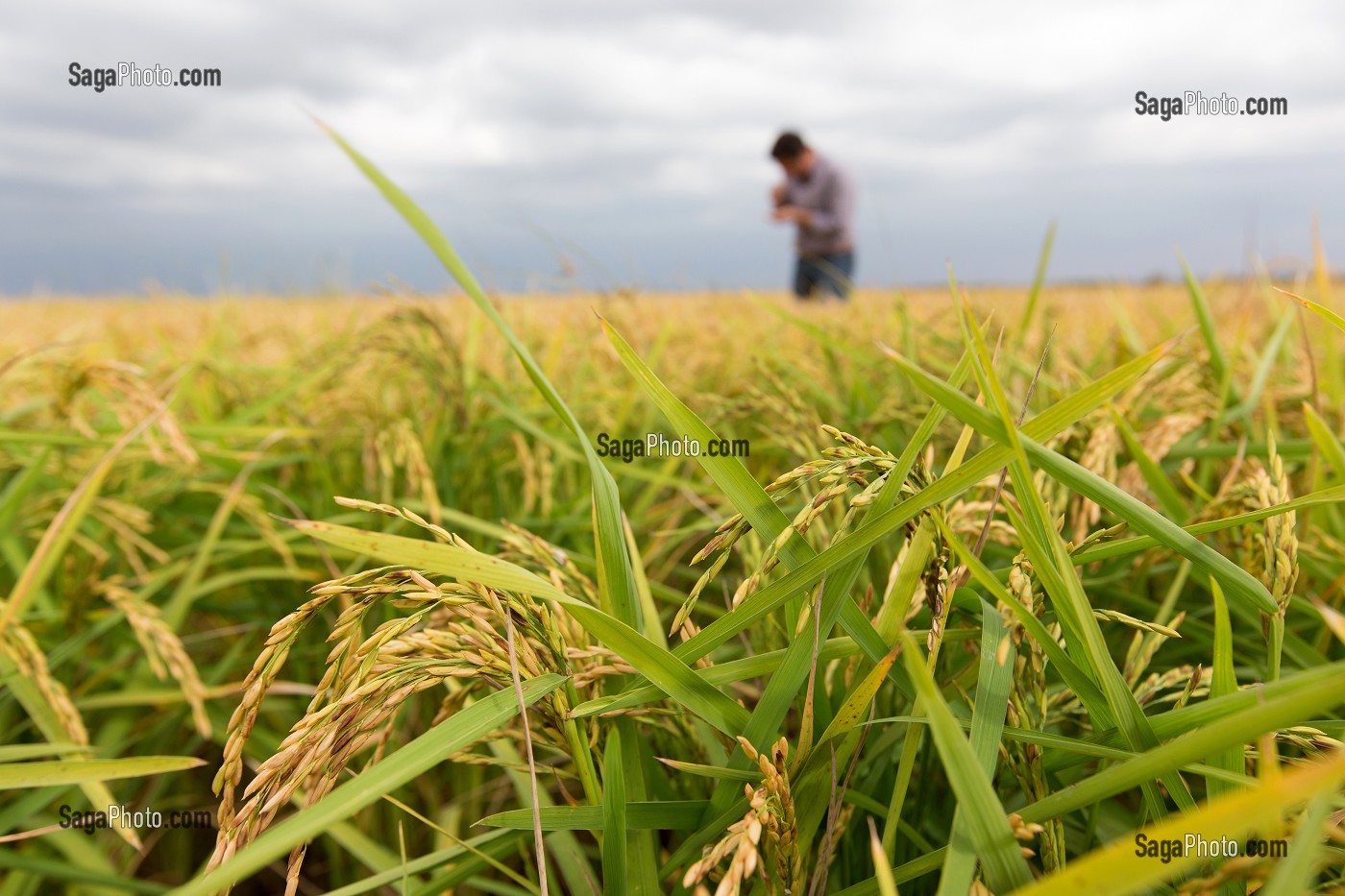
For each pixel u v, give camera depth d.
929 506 0.74
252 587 2.15
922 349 2.97
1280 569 0.81
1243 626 1.39
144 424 1.37
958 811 0.62
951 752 0.57
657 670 0.74
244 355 3.60
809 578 0.74
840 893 0.75
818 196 8.97
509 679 0.77
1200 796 1.03
